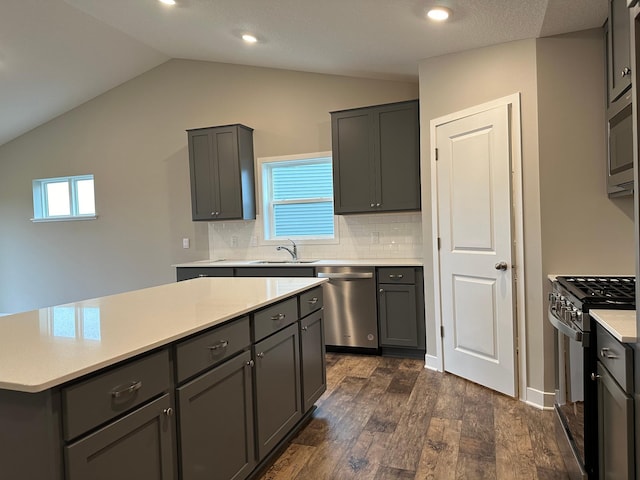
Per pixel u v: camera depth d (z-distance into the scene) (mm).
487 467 2174
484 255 3123
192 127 5250
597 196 2744
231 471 1884
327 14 2930
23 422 1178
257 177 5000
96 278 5723
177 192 5344
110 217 5629
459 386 3230
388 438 2492
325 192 4875
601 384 1674
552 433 2492
